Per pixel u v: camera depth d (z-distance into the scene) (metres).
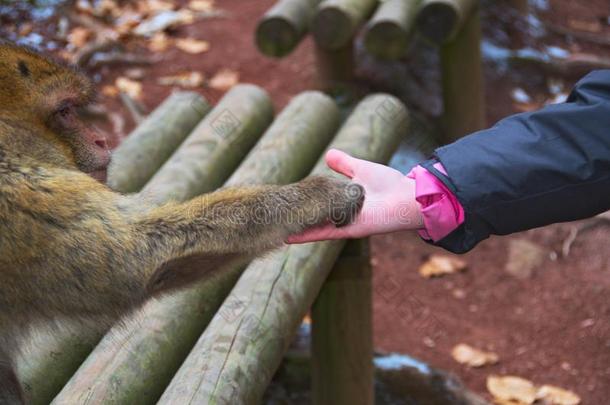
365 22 6.98
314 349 4.21
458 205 2.59
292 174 3.96
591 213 2.56
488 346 5.46
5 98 2.77
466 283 6.02
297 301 3.27
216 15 8.48
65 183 2.61
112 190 2.78
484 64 8.27
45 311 2.61
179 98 4.58
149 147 4.20
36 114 2.82
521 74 8.33
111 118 6.85
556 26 9.22
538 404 5.02
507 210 2.53
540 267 6.19
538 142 2.52
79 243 2.54
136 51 7.85
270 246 2.76
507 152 2.52
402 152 6.60
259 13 8.56
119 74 7.54
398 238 6.39
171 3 8.58
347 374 4.18
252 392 2.88
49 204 2.55
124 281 2.58
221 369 2.82
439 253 6.25
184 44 7.99
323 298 4.09
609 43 9.06
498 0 8.88
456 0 6.40
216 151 4.07
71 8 8.02
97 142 3.00
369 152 4.09
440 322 5.64
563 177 2.49
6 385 2.72
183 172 3.86
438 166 2.62
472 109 7.14
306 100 4.45
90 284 2.56
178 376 2.82
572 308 5.82
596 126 2.48
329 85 7.04
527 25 8.85
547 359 5.38
